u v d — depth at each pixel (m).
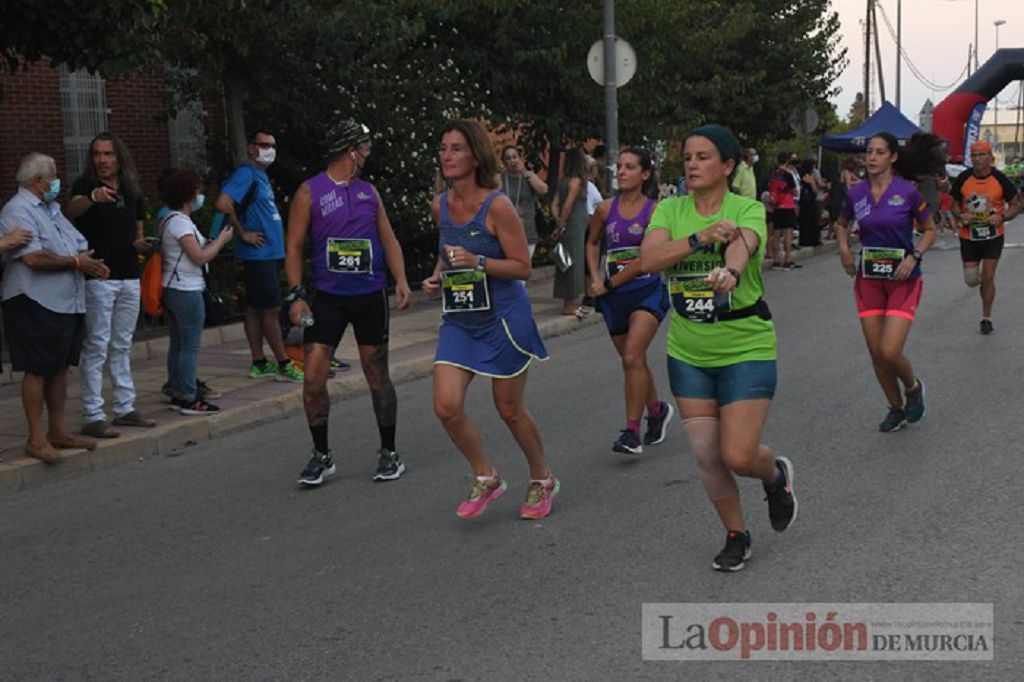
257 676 4.41
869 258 7.73
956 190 11.61
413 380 10.79
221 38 12.70
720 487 5.23
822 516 6.04
